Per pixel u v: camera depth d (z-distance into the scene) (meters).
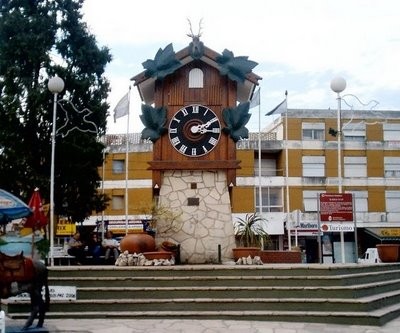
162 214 17.20
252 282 13.82
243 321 12.66
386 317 13.06
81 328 11.62
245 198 43.69
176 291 13.61
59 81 20.78
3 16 29.22
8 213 11.80
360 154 45.28
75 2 30.64
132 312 13.09
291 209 43.69
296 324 12.41
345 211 17.38
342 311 12.97
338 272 14.27
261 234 18.91
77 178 28.30
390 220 44.50
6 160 27.16
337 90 20.19
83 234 22.27
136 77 18.19
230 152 17.62
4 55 28.86
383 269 17.56
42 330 11.25
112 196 43.78
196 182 17.61
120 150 44.28
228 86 18.11
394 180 45.19
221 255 17.11
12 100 27.77
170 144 17.75
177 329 11.62
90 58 30.22
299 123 45.00
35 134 28.02
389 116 46.06
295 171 44.31
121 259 15.25
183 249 17.12
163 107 17.81
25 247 17.33
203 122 17.81
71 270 14.27
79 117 28.64
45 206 26.88
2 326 7.73
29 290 11.50
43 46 28.88
